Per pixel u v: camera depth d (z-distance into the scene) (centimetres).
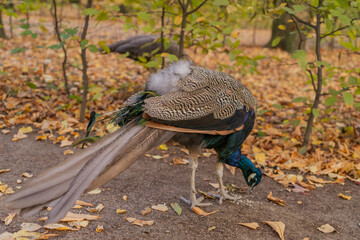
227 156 383
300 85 972
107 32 1519
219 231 346
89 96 728
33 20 1596
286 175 483
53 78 824
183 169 490
